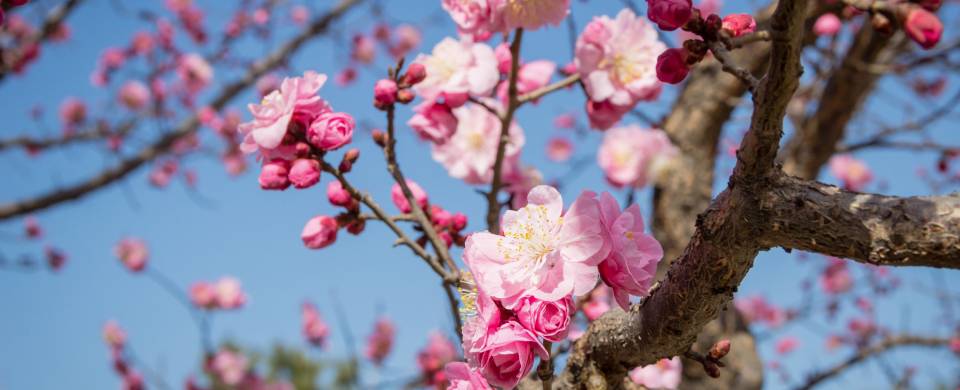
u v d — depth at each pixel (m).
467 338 0.36
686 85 0.71
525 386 0.40
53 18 1.06
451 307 0.43
